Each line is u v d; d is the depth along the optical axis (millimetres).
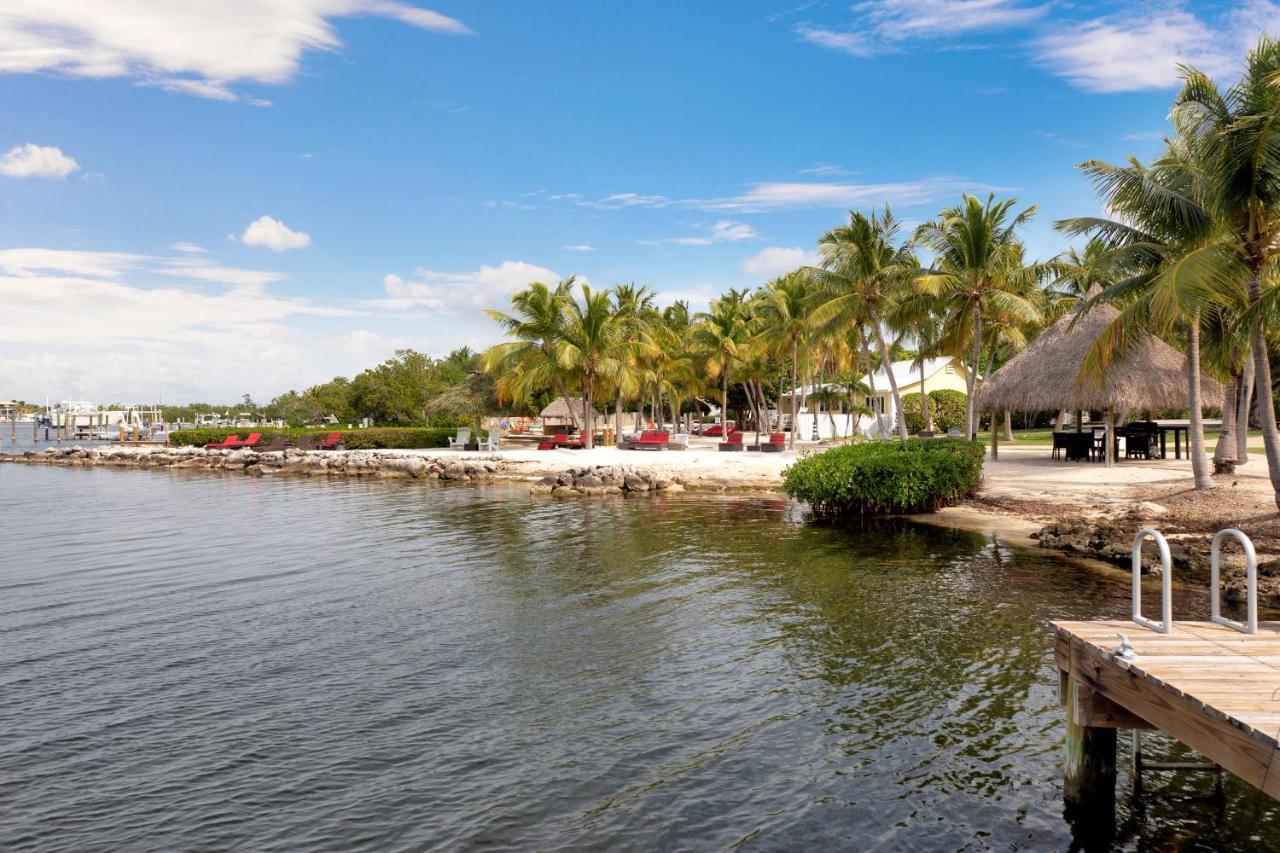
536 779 6688
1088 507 20453
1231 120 15836
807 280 36156
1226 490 19812
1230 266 16312
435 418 67062
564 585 13695
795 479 21953
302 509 25453
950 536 17938
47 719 8000
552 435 56562
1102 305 28047
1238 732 4578
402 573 14938
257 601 12836
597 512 23391
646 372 50562
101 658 9922
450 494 29641
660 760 7004
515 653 9992
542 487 29219
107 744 7418
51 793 6520
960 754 7059
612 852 5617
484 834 5859
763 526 20016
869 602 12180
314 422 87875
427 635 10820
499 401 55375
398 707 8266
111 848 5734
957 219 29750
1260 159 15336
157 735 7609
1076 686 6223
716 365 47844
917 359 45812
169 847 5742
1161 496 20578
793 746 7238
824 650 9914
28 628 11297
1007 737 7375
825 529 19359
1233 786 6566
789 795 6383
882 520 20484
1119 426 32531
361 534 19859
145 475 42969
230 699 8523
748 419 74125
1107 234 20281
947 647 9945
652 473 29656
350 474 40031
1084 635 6355
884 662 9430
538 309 41156
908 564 14953
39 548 18141
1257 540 15641
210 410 164875
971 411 30422
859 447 24719
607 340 41688
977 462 23531
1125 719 6098
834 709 8062
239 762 7043
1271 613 11344
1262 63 15703
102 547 18234
